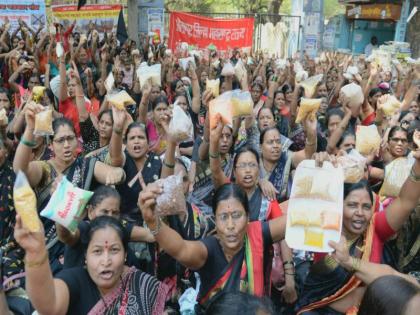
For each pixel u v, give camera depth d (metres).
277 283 3.43
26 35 10.16
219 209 2.57
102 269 2.34
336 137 4.57
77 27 13.52
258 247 2.60
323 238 2.50
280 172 4.34
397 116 5.25
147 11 14.95
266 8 33.28
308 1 15.80
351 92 5.56
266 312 1.64
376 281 1.89
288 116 6.71
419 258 3.18
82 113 5.46
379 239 2.82
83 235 2.64
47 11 15.00
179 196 2.57
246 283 2.55
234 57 11.89
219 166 3.51
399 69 8.31
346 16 20.48
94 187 3.88
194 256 2.54
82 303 2.35
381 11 17.88
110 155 4.09
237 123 4.62
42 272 2.01
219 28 13.41
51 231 3.35
